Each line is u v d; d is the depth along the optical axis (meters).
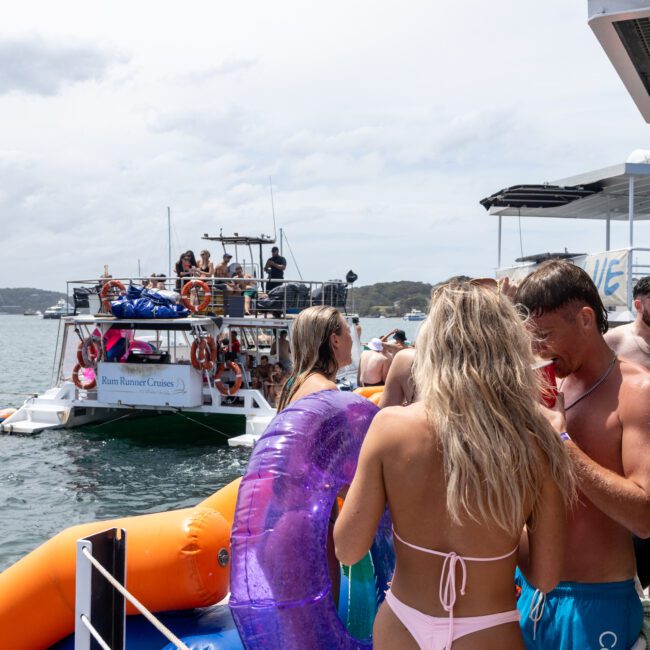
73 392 16.81
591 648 2.32
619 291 11.75
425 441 1.95
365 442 2.03
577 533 2.37
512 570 2.00
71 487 11.66
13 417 16.80
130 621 3.61
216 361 15.78
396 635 1.99
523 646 2.01
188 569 3.43
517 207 14.88
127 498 11.06
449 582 1.92
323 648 2.70
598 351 2.39
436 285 2.18
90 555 2.74
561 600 2.39
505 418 1.92
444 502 1.93
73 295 18.02
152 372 15.69
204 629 3.50
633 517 2.11
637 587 2.60
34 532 9.39
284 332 17.41
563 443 2.05
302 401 3.05
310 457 2.85
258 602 2.67
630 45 5.61
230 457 13.87
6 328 167.38
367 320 156.38
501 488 1.89
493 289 2.12
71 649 3.55
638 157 12.77
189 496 11.20
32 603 3.49
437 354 2.01
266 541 2.71
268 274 20.25
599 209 15.31
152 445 14.98
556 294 2.39
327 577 2.80
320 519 2.81
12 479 12.12
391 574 3.24
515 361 1.99
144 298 15.91
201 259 19.64
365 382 10.61
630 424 2.24
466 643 1.92
